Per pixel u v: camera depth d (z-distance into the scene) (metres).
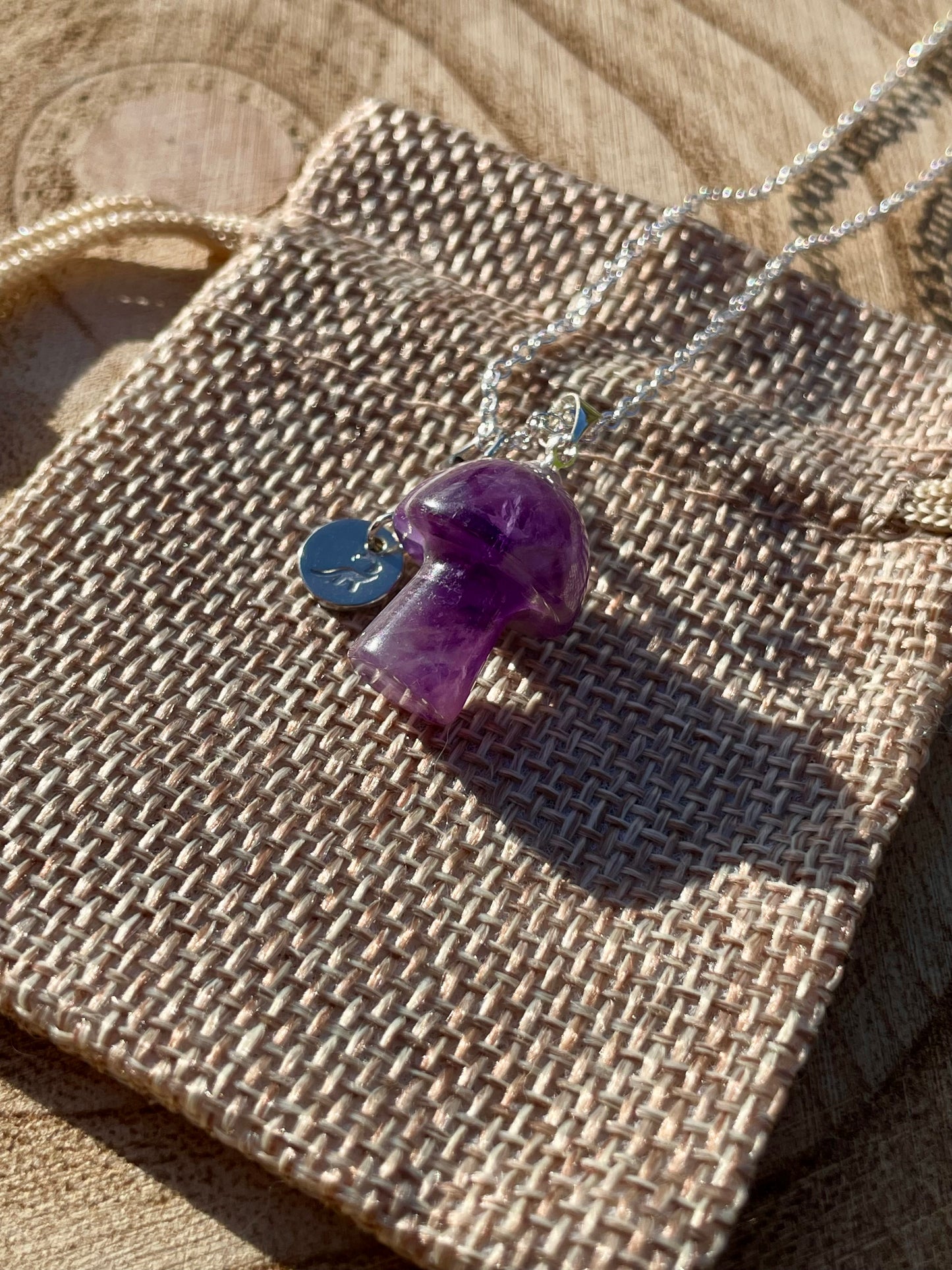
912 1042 0.10
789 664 0.10
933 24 0.15
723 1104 0.08
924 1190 0.09
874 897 0.10
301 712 0.10
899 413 0.12
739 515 0.11
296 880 0.09
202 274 0.13
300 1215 0.09
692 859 0.09
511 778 0.10
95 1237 0.09
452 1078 0.09
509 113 0.14
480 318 0.12
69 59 0.14
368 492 0.11
